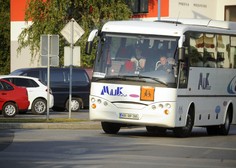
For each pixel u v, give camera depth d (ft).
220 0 350.84
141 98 145.28
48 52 185.26
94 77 149.48
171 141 141.79
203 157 113.29
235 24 176.45
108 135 151.43
